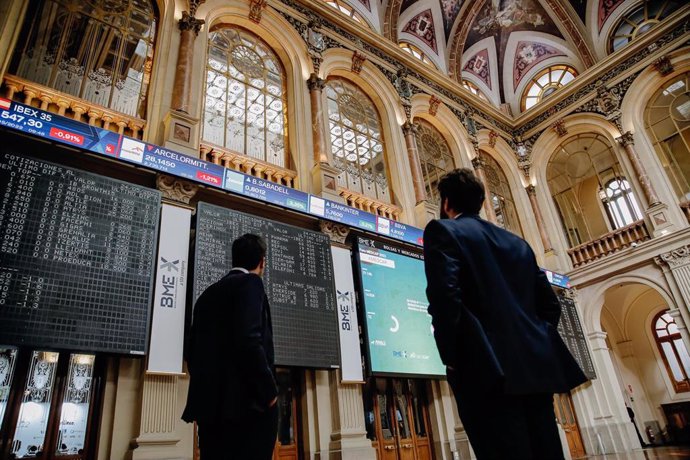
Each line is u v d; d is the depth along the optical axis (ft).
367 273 26.73
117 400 16.62
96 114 21.90
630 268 40.09
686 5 40.96
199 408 6.88
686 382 46.19
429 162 40.70
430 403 28.09
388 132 37.52
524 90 54.54
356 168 34.04
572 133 48.01
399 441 25.85
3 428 14.89
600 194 46.55
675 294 36.65
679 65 41.19
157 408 16.89
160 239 19.43
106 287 16.98
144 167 20.26
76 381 16.75
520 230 46.68
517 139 51.80
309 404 22.30
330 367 22.17
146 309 17.58
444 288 5.08
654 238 38.55
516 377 4.97
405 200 34.42
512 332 5.29
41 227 16.33
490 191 43.65
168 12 26.91
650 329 49.57
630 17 46.96
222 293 7.66
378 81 38.88
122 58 24.61
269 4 33.17
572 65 51.19
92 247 17.21
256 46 32.17
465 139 44.39
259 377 6.72
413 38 49.32
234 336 6.86
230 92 28.81
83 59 23.15
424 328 27.96
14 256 15.39
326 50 35.70
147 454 15.92
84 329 15.93
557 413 37.42
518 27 53.98
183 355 17.99
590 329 41.55
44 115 18.17
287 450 21.24
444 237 5.64
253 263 8.46
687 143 40.29
